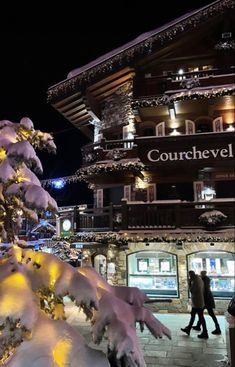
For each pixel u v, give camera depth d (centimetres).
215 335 1024
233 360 678
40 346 244
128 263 1476
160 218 1459
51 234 1773
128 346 241
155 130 1747
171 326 1144
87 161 1783
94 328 259
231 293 1364
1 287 254
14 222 320
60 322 271
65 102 1859
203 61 1742
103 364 253
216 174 1638
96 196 1841
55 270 272
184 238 1377
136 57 1716
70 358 254
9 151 273
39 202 269
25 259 294
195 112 1709
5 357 262
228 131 1528
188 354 863
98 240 1474
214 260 1403
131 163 1559
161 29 1719
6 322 238
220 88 1531
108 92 1889
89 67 1758
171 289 1422
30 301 250
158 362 809
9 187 282
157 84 1723
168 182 1694
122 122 1819
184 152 1562
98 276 319
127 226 1477
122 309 274
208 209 1429
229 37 1648
